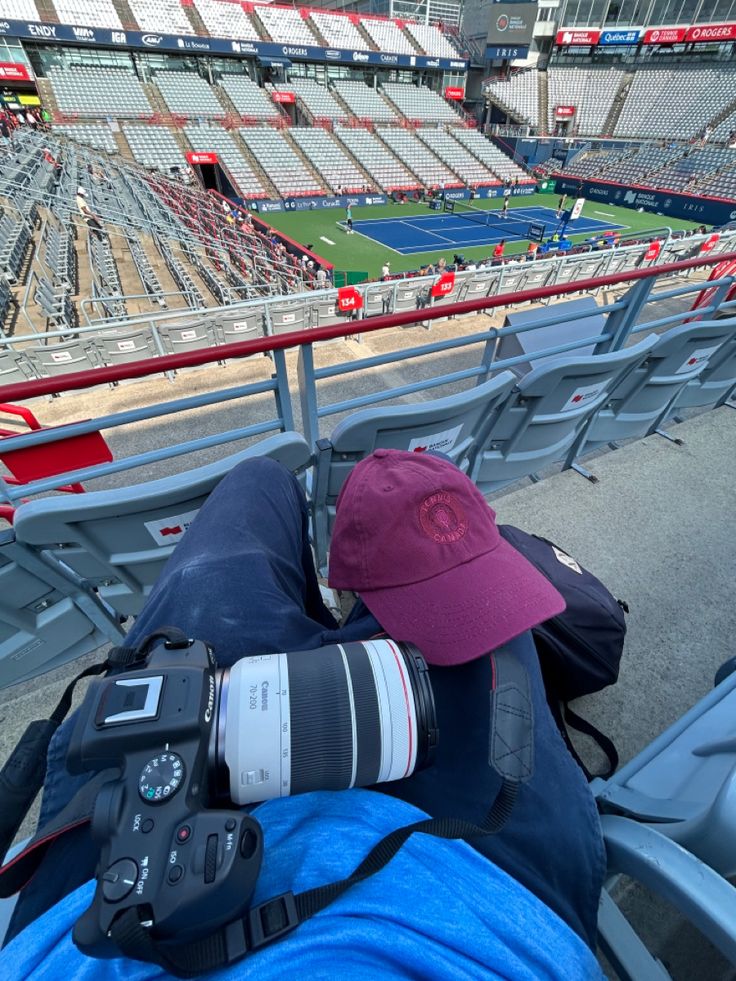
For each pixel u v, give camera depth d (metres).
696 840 0.74
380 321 1.61
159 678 0.51
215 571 0.76
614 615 1.42
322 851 0.52
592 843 0.68
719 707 1.07
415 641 0.69
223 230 16.62
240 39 28.08
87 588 1.54
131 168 22.03
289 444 1.38
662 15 31.84
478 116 38.59
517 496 2.46
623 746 1.52
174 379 4.93
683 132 31.14
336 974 0.42
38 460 1.36
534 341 2.65
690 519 2.35
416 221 24.25
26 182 15.24
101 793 0.46
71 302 9.16
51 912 0.49
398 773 0.54
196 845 0.42
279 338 1.46
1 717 1.64
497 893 0.52
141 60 28.62
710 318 2.66
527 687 0.59
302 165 27.23
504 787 0.51
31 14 26.30
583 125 35.66
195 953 0.41
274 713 0.53
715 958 1.07
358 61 31.53
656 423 2.80
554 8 34.00
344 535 0.81
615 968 0.84
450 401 1.53
